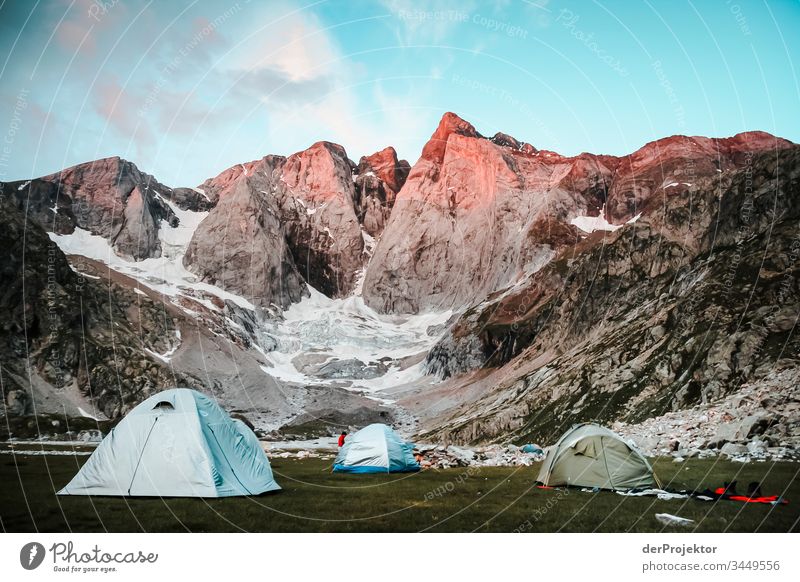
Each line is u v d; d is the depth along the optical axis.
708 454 27.84
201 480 19.78
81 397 112.25
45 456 42.53
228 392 143.25
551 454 23.34
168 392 21.28
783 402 32.66
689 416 39.72
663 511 17.69
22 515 17.41
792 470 22.42
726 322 58.84
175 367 139.62
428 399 140.50
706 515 17.11
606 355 75.88
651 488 20.88
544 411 74.56
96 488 20.05
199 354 150.00
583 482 21.86
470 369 149.38
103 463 20.38
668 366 61.09
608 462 21.64
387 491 23.06
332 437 119.62
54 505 18.59
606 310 101.00
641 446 32.88
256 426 128.25
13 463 35.03
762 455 25.67
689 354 59.78
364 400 148.62
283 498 21.00
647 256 101.12
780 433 28.78
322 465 37.34
